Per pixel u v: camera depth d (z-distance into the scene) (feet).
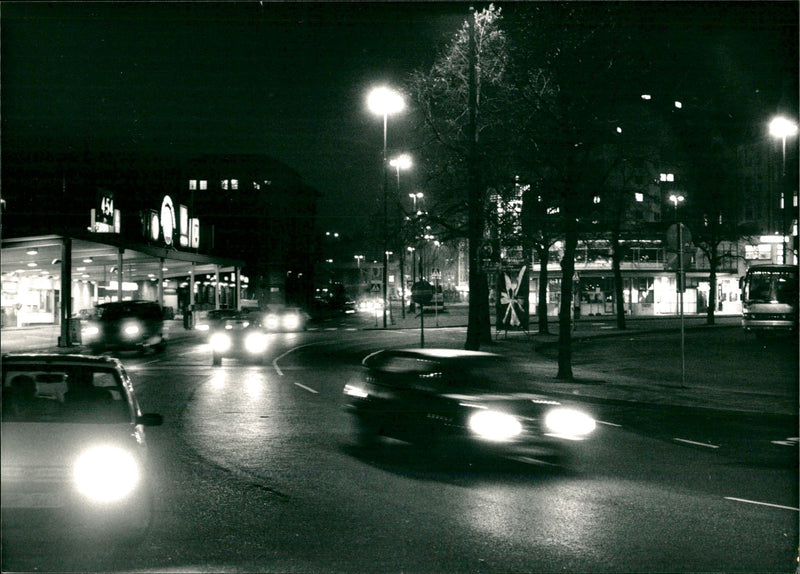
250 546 22.04
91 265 165.99
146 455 23.12
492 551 21.81
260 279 342.03
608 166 70.59
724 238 170.30
